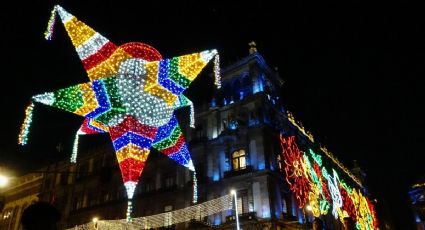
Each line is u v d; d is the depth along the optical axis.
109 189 40.81
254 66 34.47
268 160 30.47
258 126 31.25
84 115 8.15
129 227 34.62
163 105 8.25
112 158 42.78
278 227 28.00
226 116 34.50
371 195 58.31
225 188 31.05
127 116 7.88
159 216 33.41
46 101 7.72
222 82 36.34
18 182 50.72
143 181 37.94
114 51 8.08
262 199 28.56
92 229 37.94
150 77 8.09
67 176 46.38
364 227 46.38
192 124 10.75
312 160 38.28
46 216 3.29
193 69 8.48
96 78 7.94
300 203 31.89
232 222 28.58
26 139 7.64
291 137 35.50
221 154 33.00
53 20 8.27
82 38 8.01
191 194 32.78
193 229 30.67
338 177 44.62
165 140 8.80
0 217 49.91
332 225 37.16
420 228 52.53
